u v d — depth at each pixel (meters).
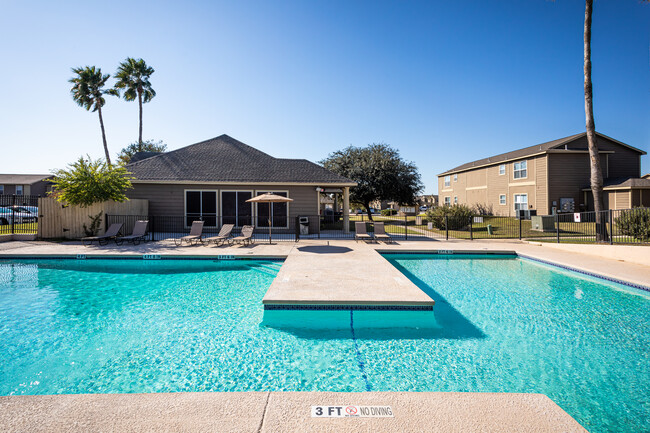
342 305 5.34
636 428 2.94
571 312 5.96
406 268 9.73
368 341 4.77
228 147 18.66
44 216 13.27
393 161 26.97
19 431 1.97
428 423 2.11
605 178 22.98
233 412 2.21
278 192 16.62
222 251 10.91
